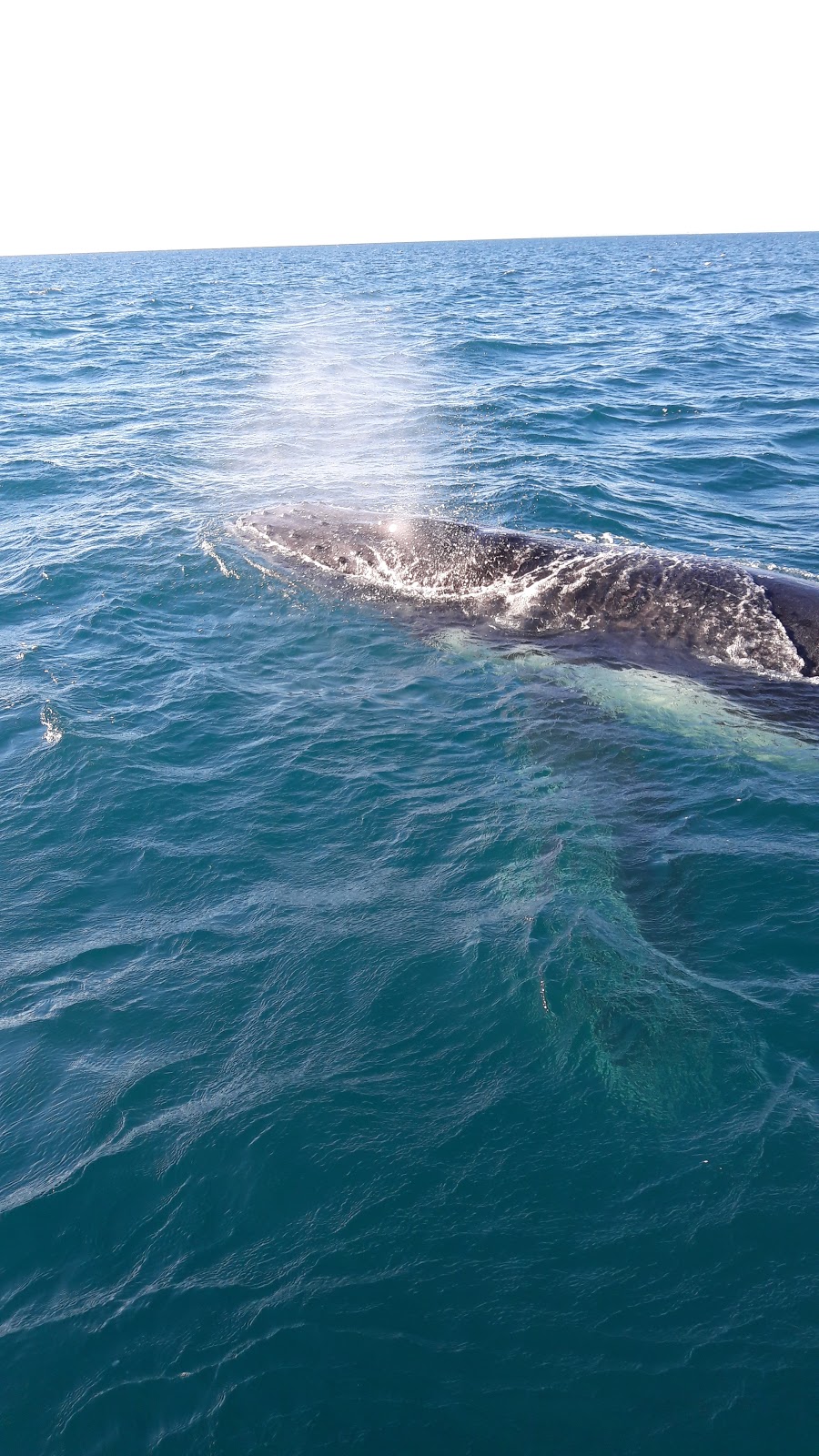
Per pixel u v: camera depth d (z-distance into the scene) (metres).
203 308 54.88
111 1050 6.70
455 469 20.42
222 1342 4.89
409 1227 5.41
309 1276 5.18
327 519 15.66
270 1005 7.03
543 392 28.53
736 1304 4.94
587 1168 5.70
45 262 157.12
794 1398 4.55
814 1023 6.64
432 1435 4.49
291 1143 5.93
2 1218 5.57
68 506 18.27
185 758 10.23
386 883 8.26
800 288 61.72
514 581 13.16
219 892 8.25
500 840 8.75
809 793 9.45
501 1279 5.11
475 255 148.25
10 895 8.31
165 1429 4.58
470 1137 5.93
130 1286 5.19
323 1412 4.59
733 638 11.65
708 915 7.73
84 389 29.86
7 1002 7.16
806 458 20.97
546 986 7.02
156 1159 5.88
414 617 13.21
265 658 12.44
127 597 14.20
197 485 19.36
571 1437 4.46
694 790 9.53
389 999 7.01
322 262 127.38
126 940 7.75
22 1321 5.04
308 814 9.25
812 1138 5.80
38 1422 4.62
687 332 40.19
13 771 10.09
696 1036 6.56
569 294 60.81
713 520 17.00
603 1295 5.02
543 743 10.36
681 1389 4.61
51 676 12.05
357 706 11.22
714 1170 5.64
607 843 8.66
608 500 18.03
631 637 12.05
